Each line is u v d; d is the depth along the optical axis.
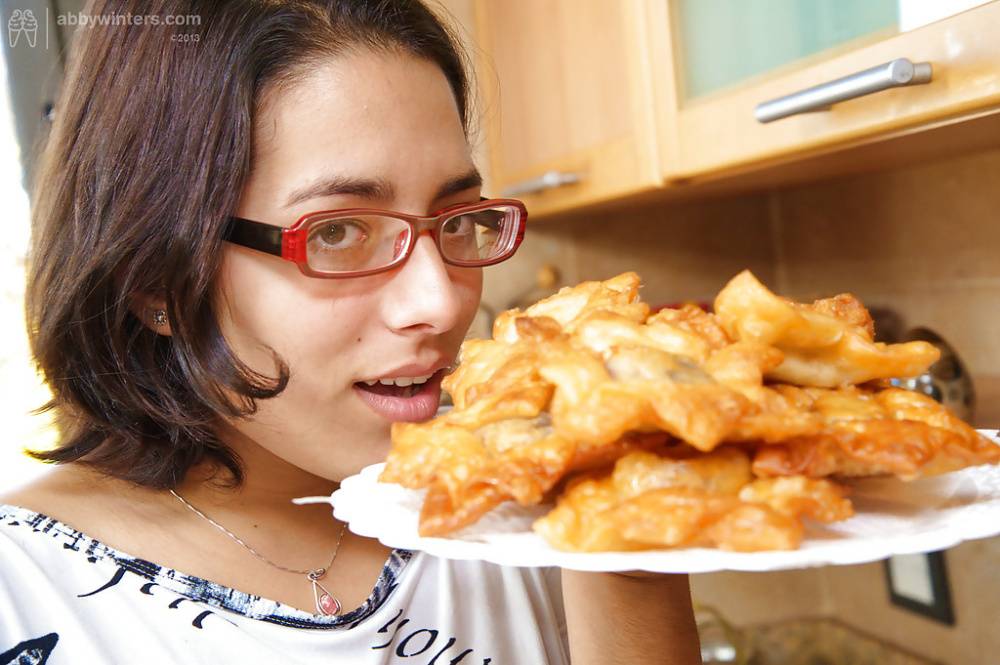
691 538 0.31
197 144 0.46
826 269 1.12
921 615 0.99
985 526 0.31
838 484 0.36
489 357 0.40
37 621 0.45
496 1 1.09
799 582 1.17
